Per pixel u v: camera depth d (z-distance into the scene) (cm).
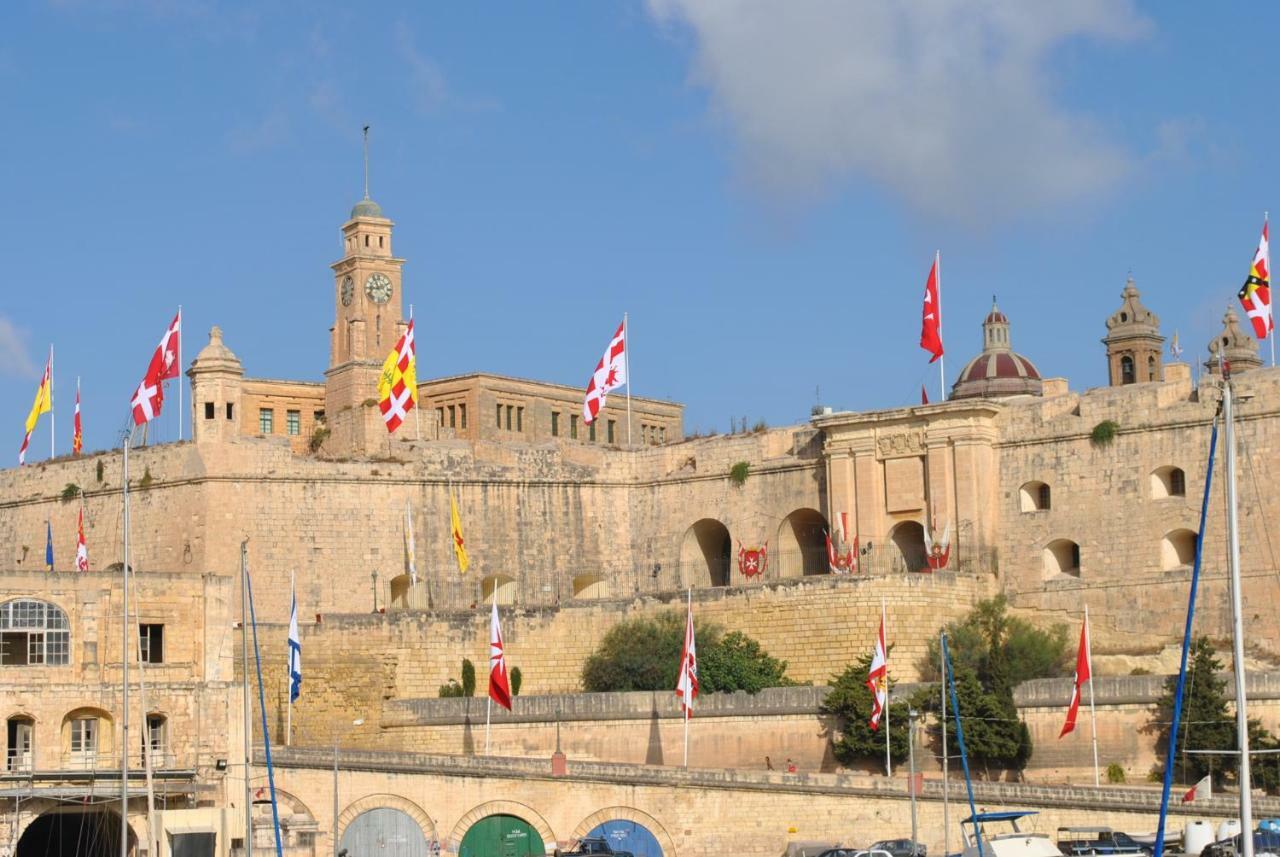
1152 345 15638
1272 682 10506
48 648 10394
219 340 13400
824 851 9588
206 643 10656
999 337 15412
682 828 10175
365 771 10431
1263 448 11831
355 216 15062
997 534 12625
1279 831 8125
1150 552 12119
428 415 15050
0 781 9812
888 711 10750
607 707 11575
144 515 13475
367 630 12288
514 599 13700
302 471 13312
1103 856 8588
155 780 10006
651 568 13862
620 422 16912
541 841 10256
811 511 13238
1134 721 10619
